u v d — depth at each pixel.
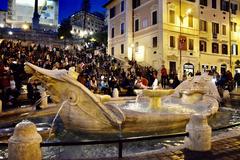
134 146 7.02
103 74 25.36
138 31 41.84
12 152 4.44
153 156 5.33
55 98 7.93
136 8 42.56
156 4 37.28
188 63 38.34
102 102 7.92
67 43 69.62
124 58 41.22
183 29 38.22
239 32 46.09
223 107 15.11
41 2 103.38
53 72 7.73
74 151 6.46
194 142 5.77
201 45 40.72
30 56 28.98
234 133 7.33
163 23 36.12
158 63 36.41
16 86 16.75
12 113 10.52
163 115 8.23
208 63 41.16
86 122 7.55
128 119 7.61
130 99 14.67
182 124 8.62
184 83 14.17
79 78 16.80
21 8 100.12
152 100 10.55
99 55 42.25
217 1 43.16
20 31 69.62
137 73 27.03
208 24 41.69
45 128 8.00
